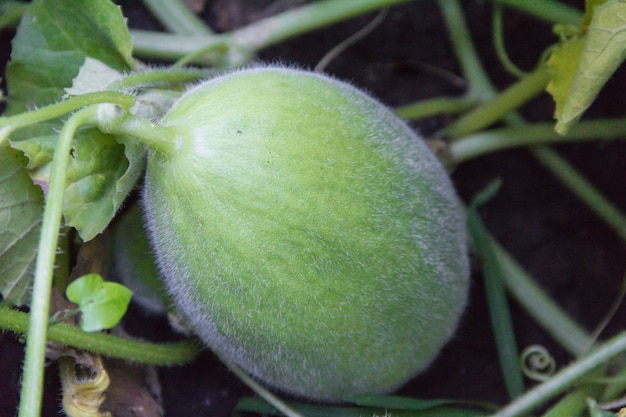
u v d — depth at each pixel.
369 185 0.43
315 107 0.43
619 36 0.43
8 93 0.48
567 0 0.56
